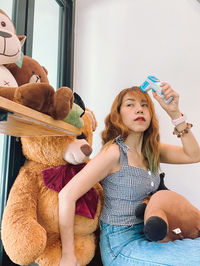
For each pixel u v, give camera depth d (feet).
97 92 5.35
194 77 4.96
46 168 2.75
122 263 2.55
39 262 2.44
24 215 2.30
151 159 3.29
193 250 2.29
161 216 2.43
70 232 2.50
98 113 5.25
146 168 3.26
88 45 5.60
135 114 3.18
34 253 2.09
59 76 5.16
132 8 5.51
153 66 5.20
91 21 5.69
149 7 5.43
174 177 4.75
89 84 5.43
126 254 2.57
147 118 3.23
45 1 4.73
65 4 5.41
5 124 1.92
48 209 2.54
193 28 5.12
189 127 3.40
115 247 2.71
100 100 5.30
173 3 5.31
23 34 3.73
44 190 2.60
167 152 3.68
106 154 2.91
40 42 4.49
